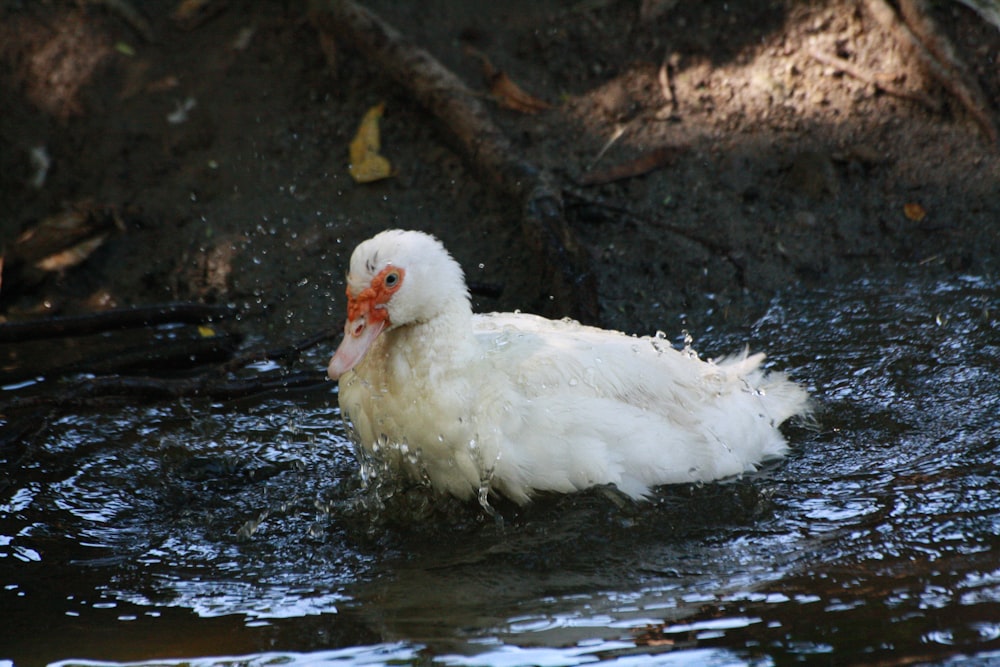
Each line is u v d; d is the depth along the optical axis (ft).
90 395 32.78
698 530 26.66
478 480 27.27
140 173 45.62
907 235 40.83
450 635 23.13
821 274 39.88
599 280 39.91
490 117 44.11
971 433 30.50
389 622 23.75
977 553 25.14
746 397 30.40
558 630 23.17
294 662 22.43
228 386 34.27
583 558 25.79
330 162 45.37
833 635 22.57
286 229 43.09
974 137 43.32
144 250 43.04
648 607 23.84
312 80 48.08
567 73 47.60
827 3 47.21
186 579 25.84
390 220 43.14
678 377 29.48
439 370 26.96
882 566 24.88
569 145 44.88
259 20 50.31
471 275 40.52
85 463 31.45
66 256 42.50
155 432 33.14
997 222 40.55
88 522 28.55
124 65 49.01
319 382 35.78
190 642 23.30
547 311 37.60
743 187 42.88
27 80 48.70
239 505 29.14
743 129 44.80
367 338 26.55
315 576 25.76
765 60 46.93
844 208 41.91
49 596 25.22
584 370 27.78
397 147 45.60
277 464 31.24
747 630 22.88
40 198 45.27
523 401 26.81
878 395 32.96
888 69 45.52
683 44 47.67
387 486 29.27
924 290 38.50
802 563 25.17
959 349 34.99
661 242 41.11
